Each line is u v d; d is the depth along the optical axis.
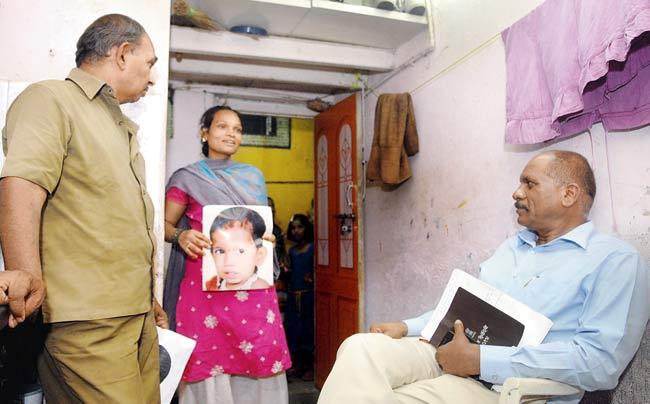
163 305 1.97
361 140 3.19
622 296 1.20
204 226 1.87
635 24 1.18
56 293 1.04
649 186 1.36
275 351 1.91
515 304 1.33
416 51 2.60
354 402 1.14
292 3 2.30
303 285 4.14
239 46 2.60
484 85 2.05
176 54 2.92
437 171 2.40
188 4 2.27
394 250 2.80
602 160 1.52
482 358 1.24
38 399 1.35
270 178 5.22
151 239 1.25
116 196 1.13
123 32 1.23
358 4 2.40
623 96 1.39
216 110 2.07
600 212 1.53
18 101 1.07
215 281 1.85
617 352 1.15
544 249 1.45
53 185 1.00
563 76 1.48
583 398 1.50
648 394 1.31
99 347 1.07
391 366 1.27
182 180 1.96
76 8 1.86
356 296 3.12
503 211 1.94
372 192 3.08
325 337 3.53
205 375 1.85
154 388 1.31
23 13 1.82
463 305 1.43
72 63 1.84
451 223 2.28
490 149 2.02
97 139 1.11
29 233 0.93
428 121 2.49
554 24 1.54
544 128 1.60
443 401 1.19
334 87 3.37
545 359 1.18
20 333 1.15
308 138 5.34
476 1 2.12
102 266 1.09
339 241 3.39
